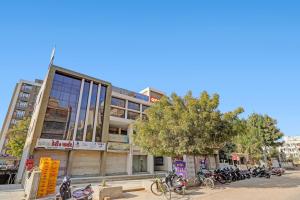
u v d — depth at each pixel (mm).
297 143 97125
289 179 19562
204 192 11961
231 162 44531
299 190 12547
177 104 15047
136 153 33156
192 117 13531
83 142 27531
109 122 34375
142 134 15789
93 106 30984
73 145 26438
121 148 31422
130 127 35469
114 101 36781
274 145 37594
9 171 25438
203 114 13664
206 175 14945
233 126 14367
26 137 32594
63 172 25438
